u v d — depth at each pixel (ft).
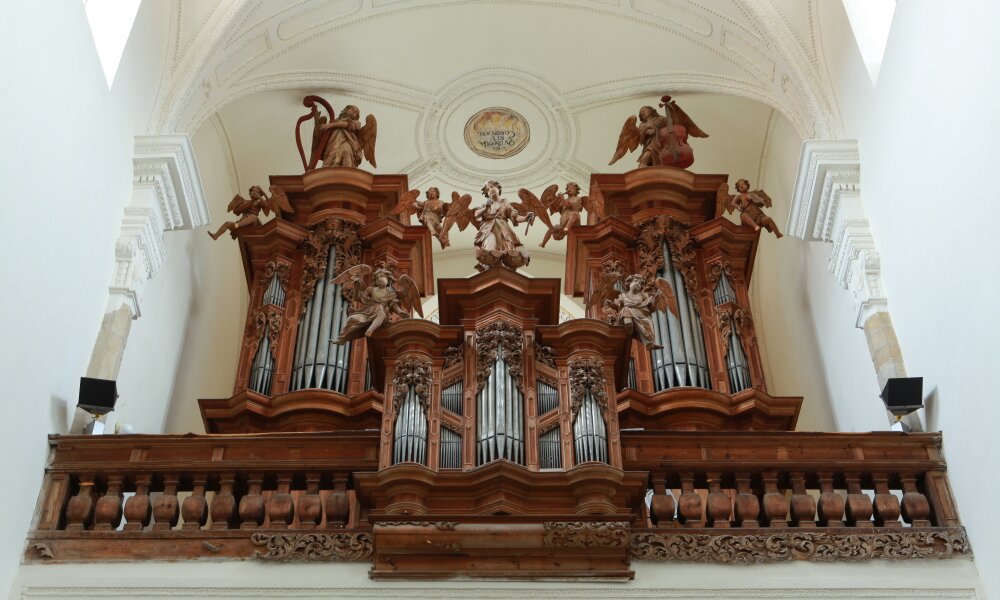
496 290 35.35
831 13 43.75
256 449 33.04
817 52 44.80
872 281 39.19
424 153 58.18
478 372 33.88
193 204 42.83
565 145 57.88
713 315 47.19
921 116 35.22
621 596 29.81
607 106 55.93
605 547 30.09
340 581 30.07
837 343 45.11
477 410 33.12
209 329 52.06
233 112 52.49
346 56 52.80
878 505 32.24
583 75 54.95
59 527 31.83
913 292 36.19
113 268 39.01
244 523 31.55
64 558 30.68
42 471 32.42
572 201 50.06
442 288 35.58
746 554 30.71
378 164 57.98
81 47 35.91
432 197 50.01
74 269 35.37
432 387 33.71
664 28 51.21
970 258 31.40
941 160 33.55
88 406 34.58
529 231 61.77
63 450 33.09
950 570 30.76
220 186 53.62
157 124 42.65
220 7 45.16
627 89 54.80
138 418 42.63
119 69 39.47
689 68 52.37
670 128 52.16
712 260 48.73
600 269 48.60
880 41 40.83
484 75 55.31
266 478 32.76
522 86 55.77
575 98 55.88
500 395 33.09
